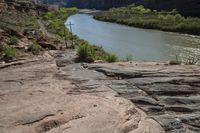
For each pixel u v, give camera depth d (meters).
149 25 68.00
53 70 15.47
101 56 22.42
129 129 8.39
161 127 8.64
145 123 8.83
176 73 14.26
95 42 45.56
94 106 9.88
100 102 10.29
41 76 14.19
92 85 12.49
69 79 13.55
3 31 24.83
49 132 8.16
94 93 11.41
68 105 9.97
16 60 17.83
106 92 11.52
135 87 12.18
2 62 17.23
